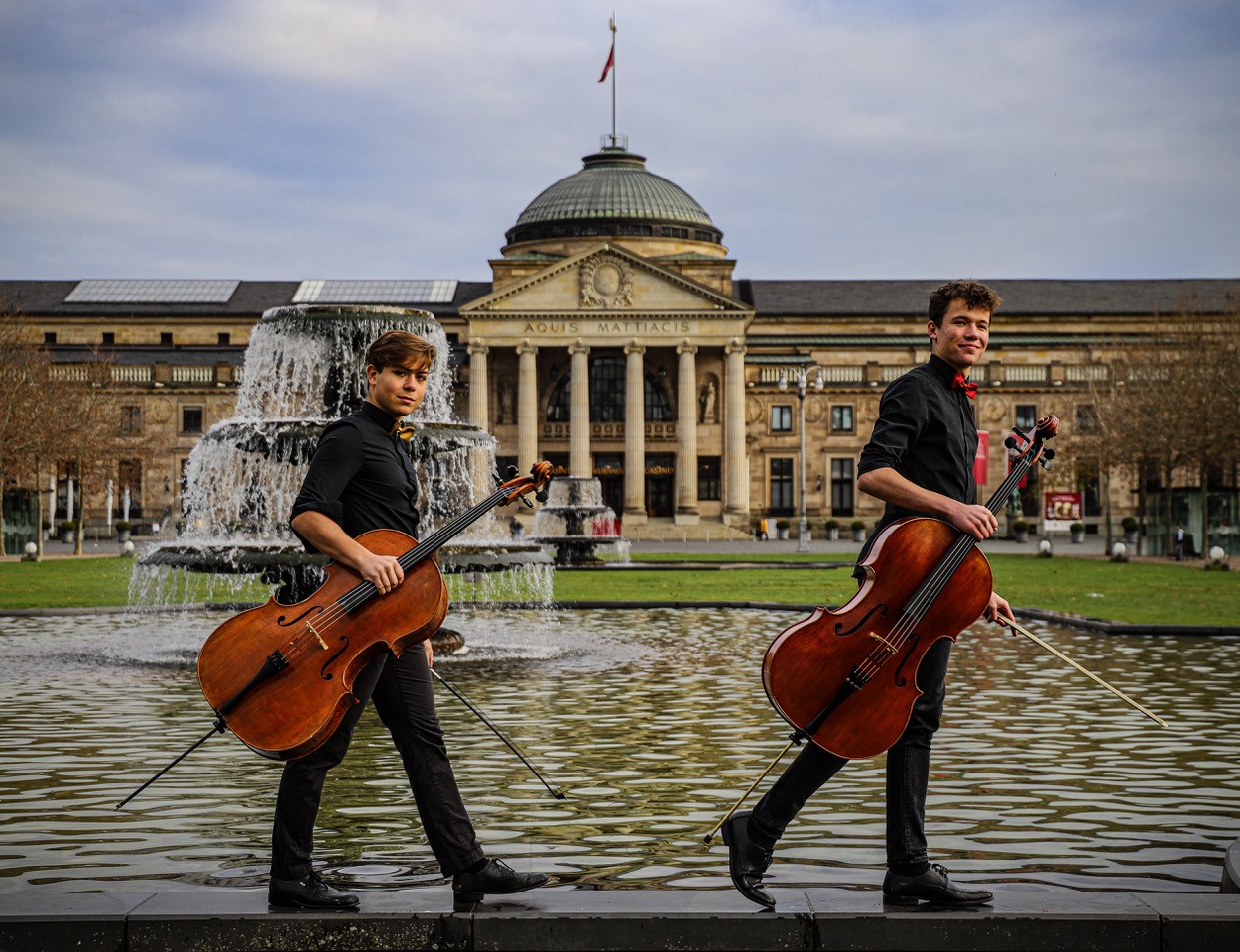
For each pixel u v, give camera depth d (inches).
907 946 272.1
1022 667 791.7
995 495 310.2
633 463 4330.7
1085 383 4451.3
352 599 294.5
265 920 274.1
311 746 288.0
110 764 494.9
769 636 1012.5
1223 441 2657.5
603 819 402.0
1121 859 352.2
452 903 291.0
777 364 4596.5
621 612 1250.0
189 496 936.3
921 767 294.0
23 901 289.6
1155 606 1302.9
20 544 2842.0
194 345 5004.9
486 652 882.8
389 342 315.0
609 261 4357.8
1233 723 585.6
